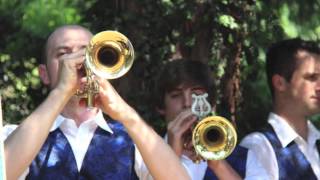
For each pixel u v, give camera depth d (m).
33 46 16.56
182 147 9.45
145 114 13.23
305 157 10.78
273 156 10.65
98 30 13.79
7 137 8.38
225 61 13.43
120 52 8.25
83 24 13.90
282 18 14.51
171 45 13.49
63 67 8.34
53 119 8.30
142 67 13.55
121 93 13.55
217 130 9.26
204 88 10.33
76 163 8.98
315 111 10.99
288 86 10.99
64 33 9.05
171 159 8.48
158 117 13.18
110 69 8.24
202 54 13.38
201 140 9.25
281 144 10.74
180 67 10.34
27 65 16.16
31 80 15.59
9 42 17.12
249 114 13.99
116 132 9.18
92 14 14.00
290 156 10.70
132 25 13.63
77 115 9.14
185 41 13.38
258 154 10.62
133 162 9.05
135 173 9.05
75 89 8.33
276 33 13.69
